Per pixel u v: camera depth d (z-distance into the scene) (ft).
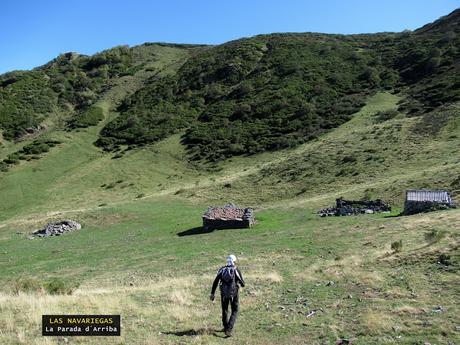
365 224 117.08
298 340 37.42
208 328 41.60
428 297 46.96
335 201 158.10
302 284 61.26
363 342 35.65
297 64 388.37
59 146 333.42
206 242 127.24
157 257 113.19
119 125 361.51
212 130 320.09
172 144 317.22
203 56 479.41
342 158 206.90
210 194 208.95
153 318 45.62
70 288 68.18
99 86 474.90
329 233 111.86
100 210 194.39
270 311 47.88
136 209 193.67
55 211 228.43
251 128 306.76
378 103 293.64
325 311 45.83
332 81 347.97
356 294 51.88
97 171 289.12
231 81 403.13
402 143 205.05
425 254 65.21
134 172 282.77
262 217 154.61
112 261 115.75
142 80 473.67
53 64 538.47
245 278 69.15
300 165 214.69
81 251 136.67
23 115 394.11
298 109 314.55
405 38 419.33
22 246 155.43
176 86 421.59
